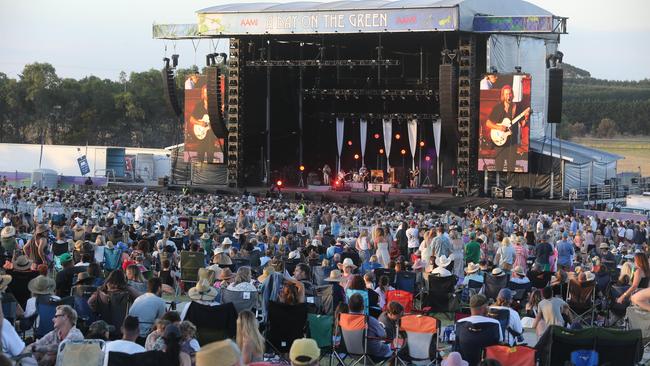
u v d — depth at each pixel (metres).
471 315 15.94
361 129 68.88
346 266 20.34
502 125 59.44
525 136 59.16
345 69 70.38
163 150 82.44
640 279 19.20
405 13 59.38
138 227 32.59
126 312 15.81
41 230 23.83
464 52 60.44
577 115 187.75
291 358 8.36
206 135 66.12
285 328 16.33
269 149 67.75
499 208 57.19
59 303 15.69
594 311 21.23
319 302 19.47
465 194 60.81
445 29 58.56
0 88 124.94
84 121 124.81
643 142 173.25
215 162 66.12
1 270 19.84
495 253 29.89
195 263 24.17
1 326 10.79
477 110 62.53
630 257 29.56
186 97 66.19
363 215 43.22
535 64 66.62
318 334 16.47
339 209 44.56
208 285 16.62
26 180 72.81
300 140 71.12
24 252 23.88
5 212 33.00
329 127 72.75
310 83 70.81
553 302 17.86
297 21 61.41
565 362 14.48
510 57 64.44
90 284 17.50
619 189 70.12
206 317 15.51
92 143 125.50
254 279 22.67
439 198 61.03
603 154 69.56
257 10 62.25
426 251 26.89
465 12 59.53
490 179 61.66
